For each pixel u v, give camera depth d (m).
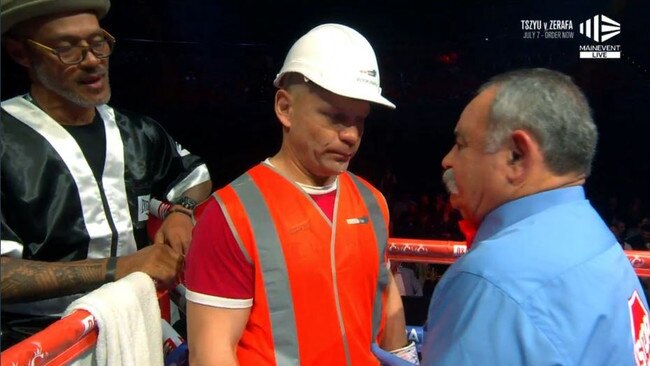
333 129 1.13
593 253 0.87
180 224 1.49
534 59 10.20
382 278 1.28
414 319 2.64
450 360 0.84
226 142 10.41
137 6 9.76
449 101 10.68
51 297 1.29
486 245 0.89
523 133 0.87
